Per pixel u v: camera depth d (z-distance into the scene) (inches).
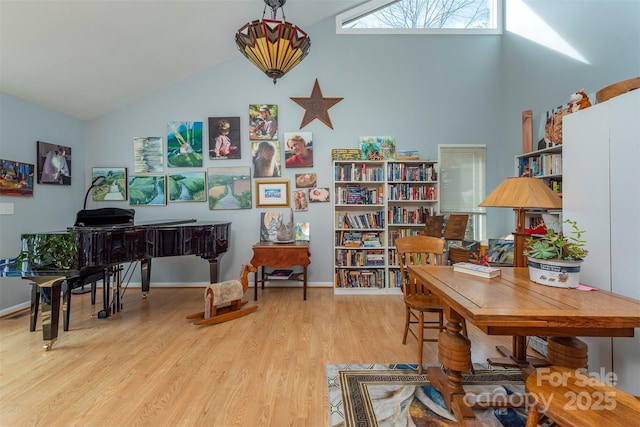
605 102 68.4
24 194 137.3
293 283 170.2
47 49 116.5
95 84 145.9
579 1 117.9
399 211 161.3
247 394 73.2
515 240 85.0
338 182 163.9
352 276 157.5
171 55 147.7
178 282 171.5
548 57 135.3
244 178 170.2
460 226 136.9
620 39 101.5
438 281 67.9
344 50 170.6
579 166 75.7
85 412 66.7
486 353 93.4
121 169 169.8
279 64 100.7
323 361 88.6
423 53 171.0
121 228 105.6
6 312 127.7
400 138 170.7
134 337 105.3
